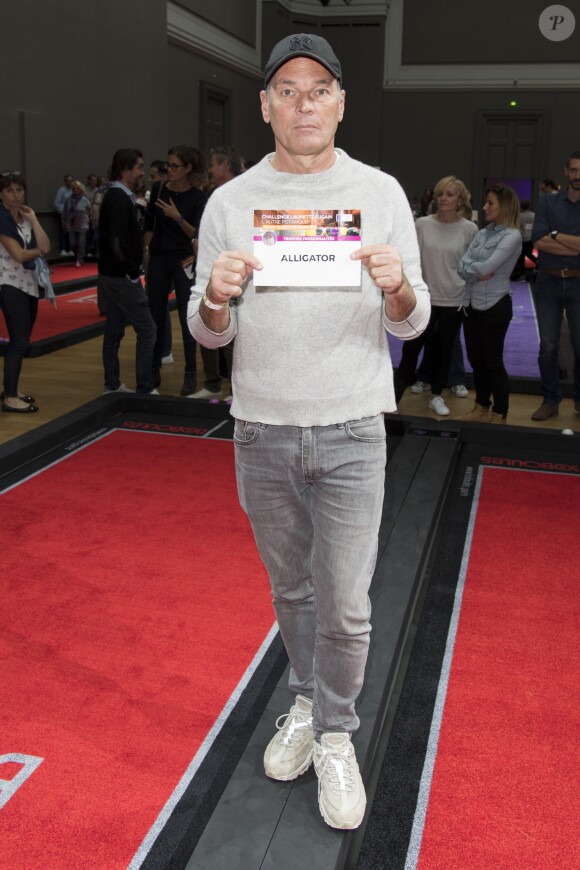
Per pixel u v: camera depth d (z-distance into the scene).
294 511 1.94
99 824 2.11
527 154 22.06
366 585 1.93
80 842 2.05
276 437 1.83
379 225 1.76
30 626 3.05
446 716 2.59
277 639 2.99
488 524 4.10
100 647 2.92
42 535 3.85
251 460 1.88
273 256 1.70
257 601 3.26
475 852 2.04
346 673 1.98
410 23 21.81
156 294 6.46
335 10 22.03
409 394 6.76
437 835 2.09
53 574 3.46
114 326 6.19
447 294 5.76
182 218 6.02
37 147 13.59
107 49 15.23
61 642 2.95
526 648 2.99
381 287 1.68
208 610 3.19
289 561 2.01
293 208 1.76
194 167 6.04
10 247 5.62
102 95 15.23
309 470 1.83
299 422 1.80
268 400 1.80
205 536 3.86
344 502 1.85
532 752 2.42
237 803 2.11
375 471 1.86
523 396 6.77
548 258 5.64
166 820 2.14
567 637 3.06
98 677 2.74
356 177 1.77
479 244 5.41
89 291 12.48
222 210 1.80
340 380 1.79
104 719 2.53
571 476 4.79
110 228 5.79
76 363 7.80
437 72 21.94
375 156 22.62
